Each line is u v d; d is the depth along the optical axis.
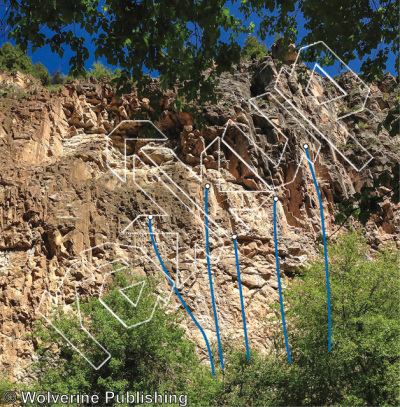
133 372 13.56
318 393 13.02
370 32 8.12
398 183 6.34
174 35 7.71
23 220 18.72
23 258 17.91
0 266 17.77
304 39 8.80
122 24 7.53
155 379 13.44
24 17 7.29
